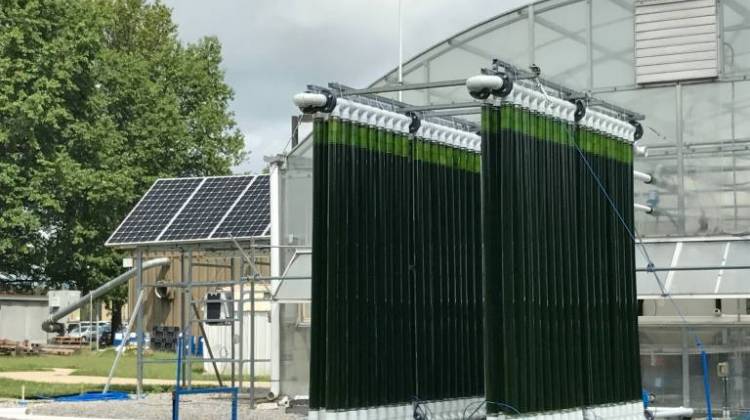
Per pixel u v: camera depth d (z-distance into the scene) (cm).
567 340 1372
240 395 2458
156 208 2802
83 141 4678
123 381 3234
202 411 2086
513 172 1287
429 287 1506
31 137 4369
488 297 1284
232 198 2761
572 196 1415
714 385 1933
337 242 1348
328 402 1325
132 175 5581
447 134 1560
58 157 4516
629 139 1575
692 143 2042
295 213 2395
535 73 1339
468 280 1587
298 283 2325
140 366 2520
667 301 2000
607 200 1499
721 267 1844
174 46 6894
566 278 1381
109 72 5634
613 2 2116
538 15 2172
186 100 6631
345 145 1373
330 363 1330
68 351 5412
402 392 1437
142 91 5853
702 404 1931
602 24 2122
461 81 1304
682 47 2058
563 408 1348
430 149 1530
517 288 1276
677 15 2067
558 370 1344
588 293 1430
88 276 5034
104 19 5003
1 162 4341
